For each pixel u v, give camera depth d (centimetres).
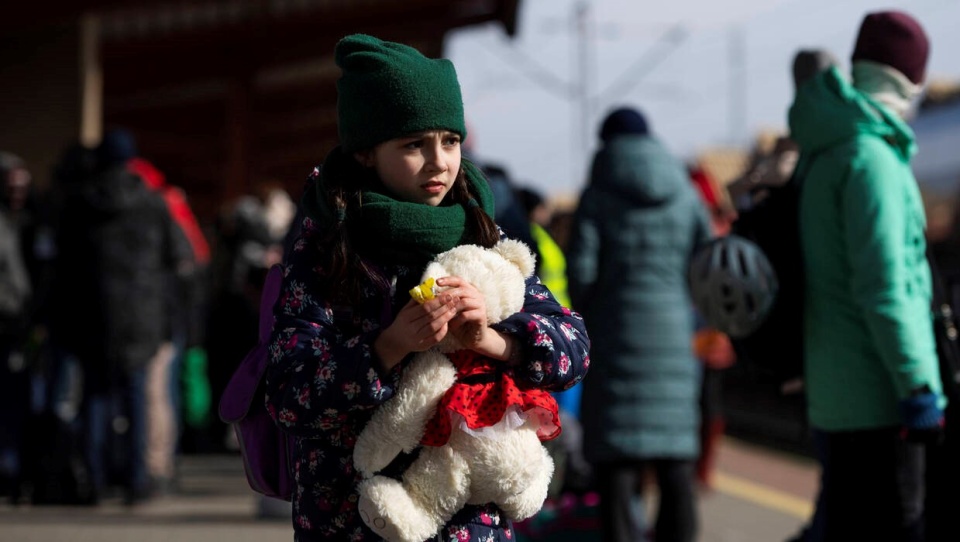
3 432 1078
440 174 373
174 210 1186
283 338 368
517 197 1020
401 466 367
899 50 601
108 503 1107
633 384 799
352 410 356
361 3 2334
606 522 797
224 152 3456
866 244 557
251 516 1045
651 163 813
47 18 1639
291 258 378
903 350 546
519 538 820
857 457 570
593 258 810
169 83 2456
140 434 1086
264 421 396
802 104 594
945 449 580
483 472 362
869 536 568
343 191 370
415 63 369
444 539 367
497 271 363
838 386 571
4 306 1061
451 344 364
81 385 1070
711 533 1042
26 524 984
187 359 1509
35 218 1159
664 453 795
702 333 1131
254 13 2250
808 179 586
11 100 1734
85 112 1716
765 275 588
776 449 1720
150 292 1067
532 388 369
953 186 2411
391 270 372
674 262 817
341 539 372
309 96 3447
